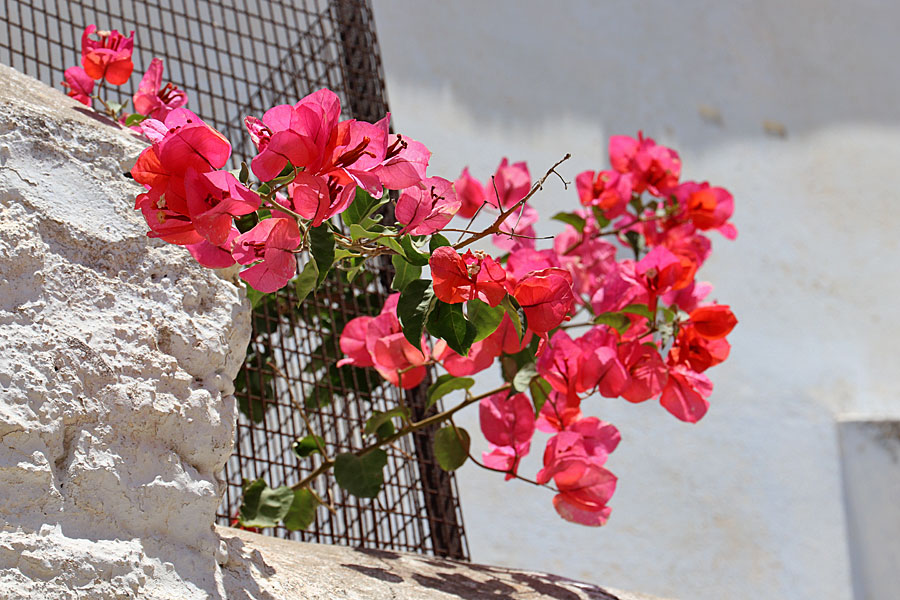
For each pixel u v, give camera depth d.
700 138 3.33
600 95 3.18
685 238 1.78
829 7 3.71
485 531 2.49
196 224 1.21
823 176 3.47
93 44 1.56
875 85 3.68
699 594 2.73
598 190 1.76
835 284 3.32
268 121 1.24
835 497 3.01
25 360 1.25
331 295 1.65
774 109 3.48
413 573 1.42
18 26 1.60
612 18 3.30
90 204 1.31
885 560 2.94
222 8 1.76
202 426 1.30
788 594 2.84
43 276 1.27
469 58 3.01
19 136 1.30
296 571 1.33
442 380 1.49
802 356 3.20
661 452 2.85
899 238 3.48
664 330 1.53
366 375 1.66
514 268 1.44
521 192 1.67
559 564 2.54
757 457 2.98
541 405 1.50
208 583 1.27
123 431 1.27
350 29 1.84
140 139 1.37
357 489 1.49
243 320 1.34
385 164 1.27
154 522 1.27
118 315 1.29
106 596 1.23
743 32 3.53
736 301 3.20
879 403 3.20
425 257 1.33
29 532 1.22
